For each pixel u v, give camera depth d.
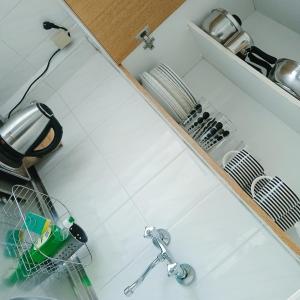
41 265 1.00
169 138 1.18
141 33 1.31
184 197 1.04
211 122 1.26
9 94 1.62
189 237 0.97
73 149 1.39
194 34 1.40
